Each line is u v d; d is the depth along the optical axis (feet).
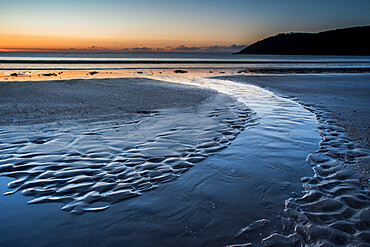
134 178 10.99
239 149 14.67
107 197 9.52
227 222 8.30
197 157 13.38
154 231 7.79
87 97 27.61
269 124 20.01
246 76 59.36
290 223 8.29
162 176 11.27
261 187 10.63
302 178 11.50
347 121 21.45
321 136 17.43
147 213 8.68
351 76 61.41
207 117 21.36
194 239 7.49
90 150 13.66
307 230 7.94
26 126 17.34
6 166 11.59
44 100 25.44
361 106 27.84
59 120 19.02
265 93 36.09
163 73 60.85
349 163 13.19
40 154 12.94
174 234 7.68
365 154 14.37
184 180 11.02
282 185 10.82
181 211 8.84
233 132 17.67
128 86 35.91
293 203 9.45
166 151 13.93
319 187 10.71
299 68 89.61
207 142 15.55
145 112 22.36
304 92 37.55
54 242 7.20
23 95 27.32
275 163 13.00
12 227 7.75
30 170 11.30
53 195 9.55
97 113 21.42
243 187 10.59
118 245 7.17
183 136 16.43
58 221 8.11
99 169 11.62
